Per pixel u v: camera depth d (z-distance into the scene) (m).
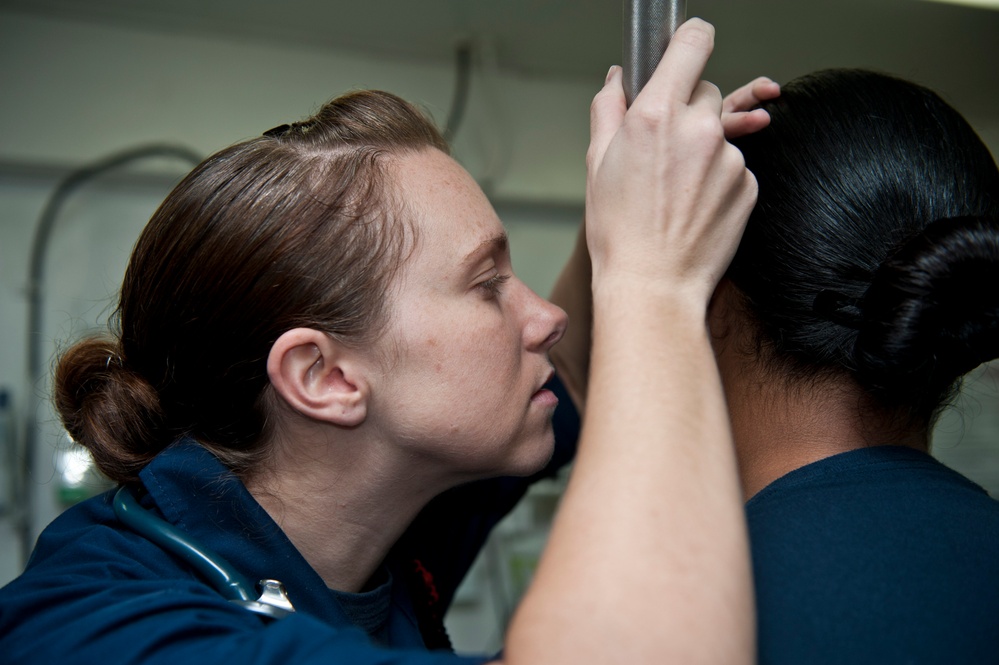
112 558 0.60
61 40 1.59
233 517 0.65
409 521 0.75
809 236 0.56
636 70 0.59
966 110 2.02
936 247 0.50
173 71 1.65
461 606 1.69
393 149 0.69
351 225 0.64
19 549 1.50
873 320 0.52
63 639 0.49
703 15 1.59
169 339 0.67
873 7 1.55
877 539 0.50
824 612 0.47
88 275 1.58
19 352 1.54
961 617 0.46
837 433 0.58
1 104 1.55
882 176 0.56
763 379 0.60
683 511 0.42
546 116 1.90
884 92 0.60
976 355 0.53
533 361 0.73
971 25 1.64
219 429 0.68
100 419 0.69
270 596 0.59
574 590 0.40
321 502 0.70
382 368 0.65
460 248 0.66
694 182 0.52
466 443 0.67
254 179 0.64
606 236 0.55
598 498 0.43
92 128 1.59
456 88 1.82
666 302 0.51
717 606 0.39
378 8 1.58
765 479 0.60
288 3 1.56
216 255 0.63
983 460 1.88
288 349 0.63
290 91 1.72
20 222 1.57
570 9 1.59
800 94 0.63
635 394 0.47
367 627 0.73
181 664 0.46
